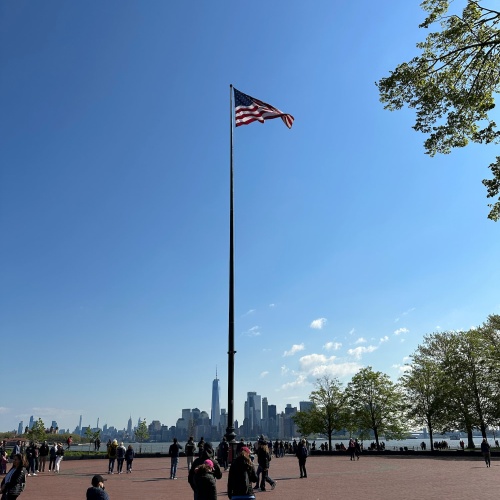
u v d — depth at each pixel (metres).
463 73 13.16
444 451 45.62
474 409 54.03
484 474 23.23
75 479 23.36
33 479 23.53
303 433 70.19
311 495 15.62
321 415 67.50
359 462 36.12
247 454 9.19
